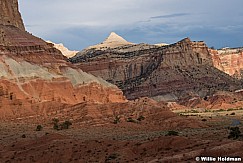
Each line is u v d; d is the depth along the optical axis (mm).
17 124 128750
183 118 148000
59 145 82188
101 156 72438
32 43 182250
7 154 81312
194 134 93938
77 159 73438
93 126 131625
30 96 152625
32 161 75562
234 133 77000
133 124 137500
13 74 156625
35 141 89375
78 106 152250
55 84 169875
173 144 71500
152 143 73188
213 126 137750
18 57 168750
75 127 129125
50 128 125750
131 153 71375
